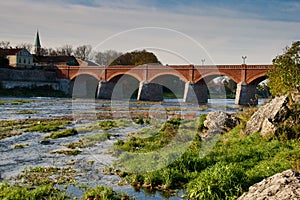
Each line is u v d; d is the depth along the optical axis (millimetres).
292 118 18625
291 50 27547
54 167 15633
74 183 13102
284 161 13336
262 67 74000
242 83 76125
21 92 93812
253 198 8422
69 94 102375
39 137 24719
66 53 159125
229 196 10586
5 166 15844
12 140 23203
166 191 12266
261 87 40438
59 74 107938
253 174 11992
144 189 12523
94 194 11516
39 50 164000
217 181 11164
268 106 20422
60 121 34781
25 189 11672
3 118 38219
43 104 64750
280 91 27078
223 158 14891
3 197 10992
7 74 98188
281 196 7926
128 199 11406
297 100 21781
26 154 18547
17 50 119062
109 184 13117
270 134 18172
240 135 20703
